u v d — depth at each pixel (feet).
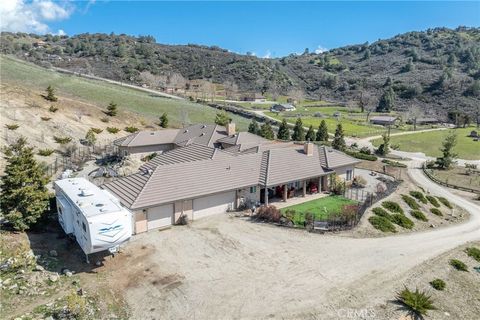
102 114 221.05
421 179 198.70
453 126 412.98
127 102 297.12
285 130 251.39
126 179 111.24
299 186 140.26
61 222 88.79
